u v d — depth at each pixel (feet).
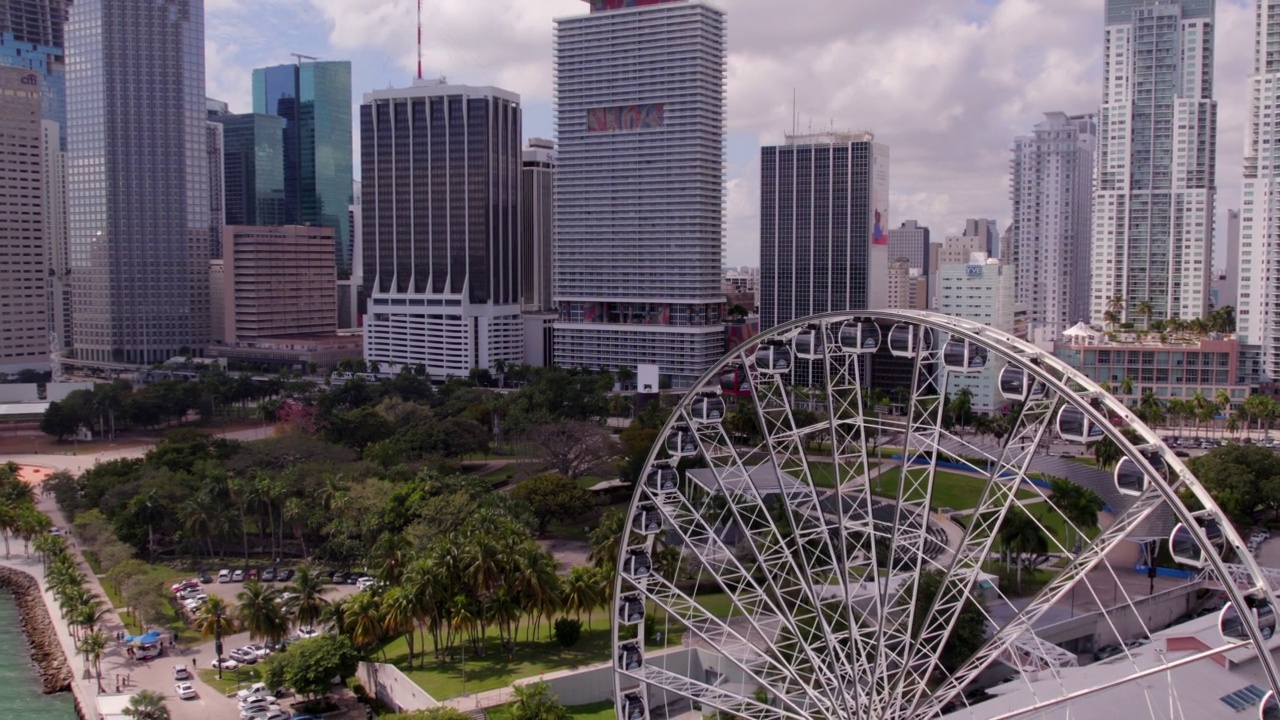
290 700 497.87
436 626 525.75
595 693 492.13
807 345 352.08
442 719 411.13
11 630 623.77
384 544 594.65
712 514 646.33
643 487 375.86
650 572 380.58
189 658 552.82
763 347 361.10
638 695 369.50
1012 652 371.35
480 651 532.73
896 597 411.34
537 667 506.89
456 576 525.34
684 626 543.80
